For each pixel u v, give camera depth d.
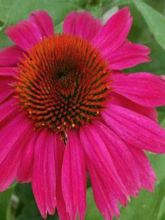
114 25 0.19
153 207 0.19
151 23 0.20
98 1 0.22
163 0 0.26
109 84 0.18
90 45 0.18
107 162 0.17
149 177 0.16
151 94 0.17
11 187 0.19
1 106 0.18
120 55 0.18
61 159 0.17
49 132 0.17
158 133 0.17
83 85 0.17
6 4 0.21
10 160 0.17
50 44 0.18
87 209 0.19
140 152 0.17
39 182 0.16
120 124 0.17
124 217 0.19
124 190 0.16
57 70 0.18
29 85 0.17
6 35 0.20
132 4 0.23
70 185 0.16
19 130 0.17
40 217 0.23
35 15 0.19
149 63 0.21
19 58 0.18
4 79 0.18
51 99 0.17
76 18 0.19
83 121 0.17
